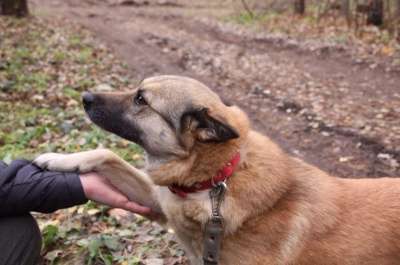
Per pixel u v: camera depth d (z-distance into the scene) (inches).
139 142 32.8
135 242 40.9
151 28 170.2
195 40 148.3
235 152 30.1
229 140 29.9
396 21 139.6
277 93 93.1
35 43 123.3
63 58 109.3
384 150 64.1
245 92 95.3
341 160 62.4
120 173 34.9
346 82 98.6
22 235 31.5
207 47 137.6
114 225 43.2
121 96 33.5
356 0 159.8
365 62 110.7
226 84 101.1
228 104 34.6
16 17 162.9
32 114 70.9
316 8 193.2
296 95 91.3
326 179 32.7
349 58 115.7
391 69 103.6
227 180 30.0
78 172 34.0
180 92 30.9
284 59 121.6
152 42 142.0
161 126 31.0
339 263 30.0
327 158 63.4
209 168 29.8
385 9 156.6
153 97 31.8
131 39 146.6
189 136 29.9
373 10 140.6
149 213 35.6
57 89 84.6
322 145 67.7
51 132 63.8
